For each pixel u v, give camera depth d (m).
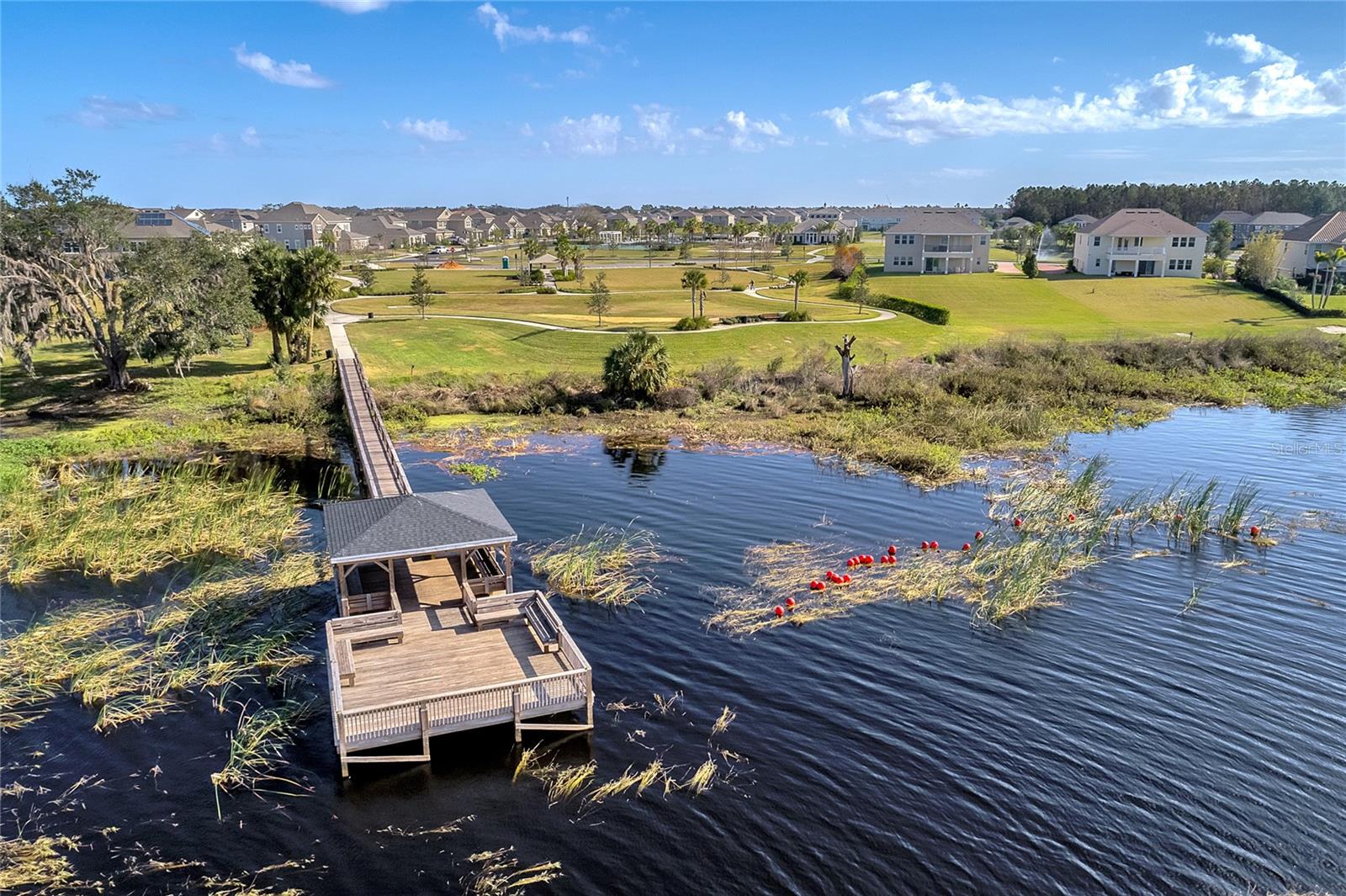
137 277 50.84
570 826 17.25
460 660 22.67
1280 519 35.16
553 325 78.56
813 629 25.45
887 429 49.91
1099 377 63.03
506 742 20.05
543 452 46.31
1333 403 60.00
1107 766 19.22
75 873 15.80
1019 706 21.53
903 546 32.12
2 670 22.42
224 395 54.97
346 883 15.71
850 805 17.91
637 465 43.69
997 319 94.81
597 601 27.30
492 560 27.11
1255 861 16.44
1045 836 17.03
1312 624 25.88
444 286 115.81
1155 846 16.78
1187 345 72.06
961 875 16.02
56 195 49.22
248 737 19.70
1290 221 195.88
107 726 20.25
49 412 50.41
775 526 34.38
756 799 18.06
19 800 17.72
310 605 26.52
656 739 20.19
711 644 24.56
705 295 105.56
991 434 48.59
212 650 23.56
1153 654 24.12
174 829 17.03
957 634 25.19
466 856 16.42
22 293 47.34
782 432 50.38
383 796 18.17
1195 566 30.19
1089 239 125.00
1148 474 42.03
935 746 19.89
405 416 52.78
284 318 60.78
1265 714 21.25
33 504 34.41
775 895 15.49
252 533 32.41
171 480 38.97
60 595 27.14
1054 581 28.89
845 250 132.50
